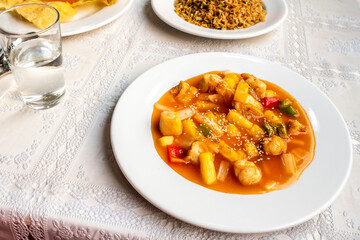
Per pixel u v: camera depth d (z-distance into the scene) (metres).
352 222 0.41
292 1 0.75
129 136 0.45
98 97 0.53
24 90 0.49
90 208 0.41
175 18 0.65
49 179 0.43
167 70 0.54
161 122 0.46
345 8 0.74
